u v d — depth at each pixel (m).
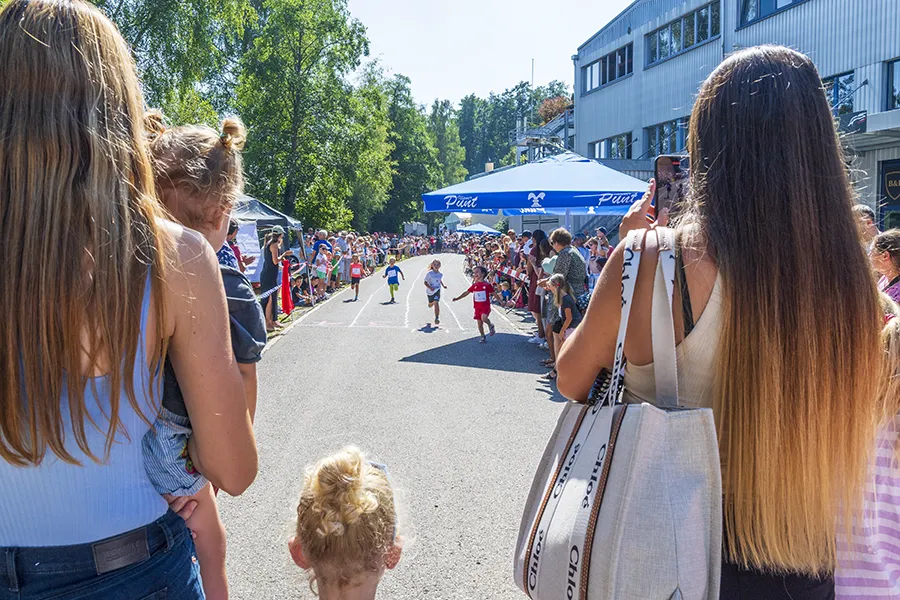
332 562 1.85
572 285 9.22
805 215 1.32
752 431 1.31
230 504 4.43
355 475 1.91
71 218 1.16
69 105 1.19
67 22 1.22
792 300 1.30
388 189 69.62
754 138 1.36
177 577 1.37
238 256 10.72
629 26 28.30
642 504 1.26
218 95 38.69
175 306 1.28
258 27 40.69
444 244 78.12
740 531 1.34
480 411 6.86
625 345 1.42
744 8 22.05
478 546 3.83
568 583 1.31
